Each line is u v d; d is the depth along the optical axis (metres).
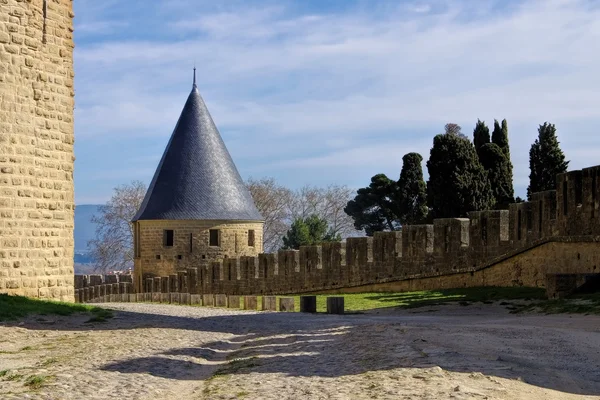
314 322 23.45
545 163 61.16
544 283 30.28
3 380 13.25
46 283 27.02
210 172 69.94
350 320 23.80
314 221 88.12
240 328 22.39
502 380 11.18
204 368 14.98
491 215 34.47
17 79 26.14
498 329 18.16
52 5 27.39
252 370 13.77
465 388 10.48
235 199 70.06
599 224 26.70
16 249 25.98
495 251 34.19
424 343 15.19
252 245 70.75
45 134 27.05
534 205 31.39
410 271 39.22
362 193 83.12
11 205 25.84
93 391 12.13
